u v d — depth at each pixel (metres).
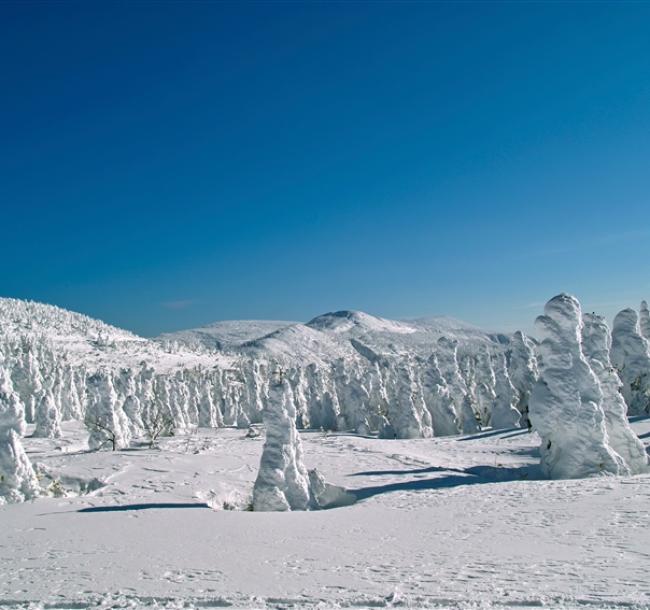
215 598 9.95
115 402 51.75
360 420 71.25
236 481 32.34
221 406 110.44
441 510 18.98
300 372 108.94
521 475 31.55
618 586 9.13
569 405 26.41
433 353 63.56
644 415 46.12
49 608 10.14
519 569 10.61
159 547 14.99
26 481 26.83
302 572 11.56
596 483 21.33
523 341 61.41
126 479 31.77
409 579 10.50
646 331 56.62
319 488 28.72
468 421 58.06
